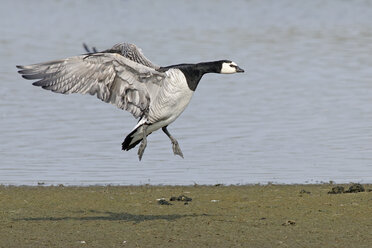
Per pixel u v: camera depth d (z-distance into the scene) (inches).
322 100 951.0
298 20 1882.4
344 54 1309.1
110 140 768.9
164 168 658.2
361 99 952.9
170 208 503.5
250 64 1222.3
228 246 410.0
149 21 1886.1
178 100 413.7
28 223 462.3
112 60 391.2
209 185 591.2
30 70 380.2
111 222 464.1
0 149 726.5
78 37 1562.5
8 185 591.8
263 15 2015.3
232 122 842.2
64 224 459.5
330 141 751.7
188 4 2297.0
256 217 474.6
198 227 449.4
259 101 951.0
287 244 413.7
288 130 801.6
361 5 2202.3
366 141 749.3
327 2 2290.8
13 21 1870.1
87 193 555.8
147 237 428.1
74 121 855.7
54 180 613.0
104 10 2155.5
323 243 415.2
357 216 472.1
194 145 743.1
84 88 390.3
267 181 606.2
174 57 1269.7
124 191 565.0
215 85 1063.0
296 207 499.8
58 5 2278.5
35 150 724.0
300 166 657.6
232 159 687.1
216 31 1660.9
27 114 885.2
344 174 628.1
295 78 1098.7
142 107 407.2
